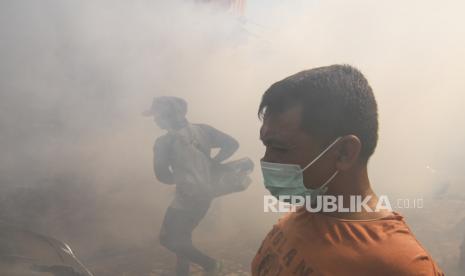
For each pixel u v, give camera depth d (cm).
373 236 76
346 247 76
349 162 79
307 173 81
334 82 78
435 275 72
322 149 79
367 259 73
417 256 71
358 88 79
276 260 89
